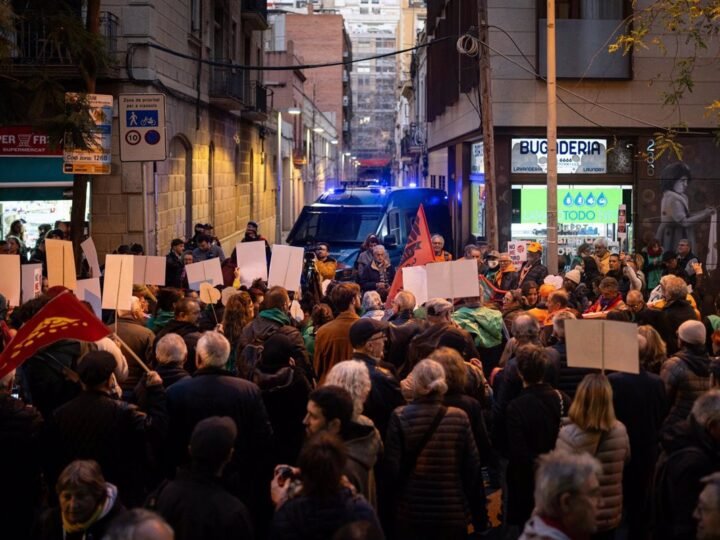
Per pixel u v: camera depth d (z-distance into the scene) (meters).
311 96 105.12
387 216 22.78
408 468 5.82
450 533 5.75
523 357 6.46
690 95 22.30
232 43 35.53
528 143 22.77
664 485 5.29
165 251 24.50
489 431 7.80
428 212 23.53
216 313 10.88
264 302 7.96
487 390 7.63
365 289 16.64
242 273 12.11
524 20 22.11
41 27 19.05
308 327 9.53
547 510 4.04
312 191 74.81
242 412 6.20
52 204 21.52
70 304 5.86
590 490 4.02
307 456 4.37
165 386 6.70
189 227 27.92
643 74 22.19
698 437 5.16
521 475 6.39
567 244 23.00
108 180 21.61
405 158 62.84
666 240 22.84
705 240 22.83
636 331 6.10
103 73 16.95
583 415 5.69
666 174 22.64
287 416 7.12
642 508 6.81
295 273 10.67
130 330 8.23
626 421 6.73
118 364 6.76
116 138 21.56
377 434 5.45
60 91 14.27
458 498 5.82
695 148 22.56
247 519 4.66
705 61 22.19
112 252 21.73
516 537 7.64
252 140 41.81
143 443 6.17
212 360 6.33
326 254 15.95
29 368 7.31
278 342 7.09
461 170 29.50
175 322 8.16
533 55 22.17
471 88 25.09
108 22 20.92
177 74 25.25
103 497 4.74
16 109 14.61
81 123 14.16
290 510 4.37
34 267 10.49
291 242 22.97
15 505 6.36
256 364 7.22
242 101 33.72
